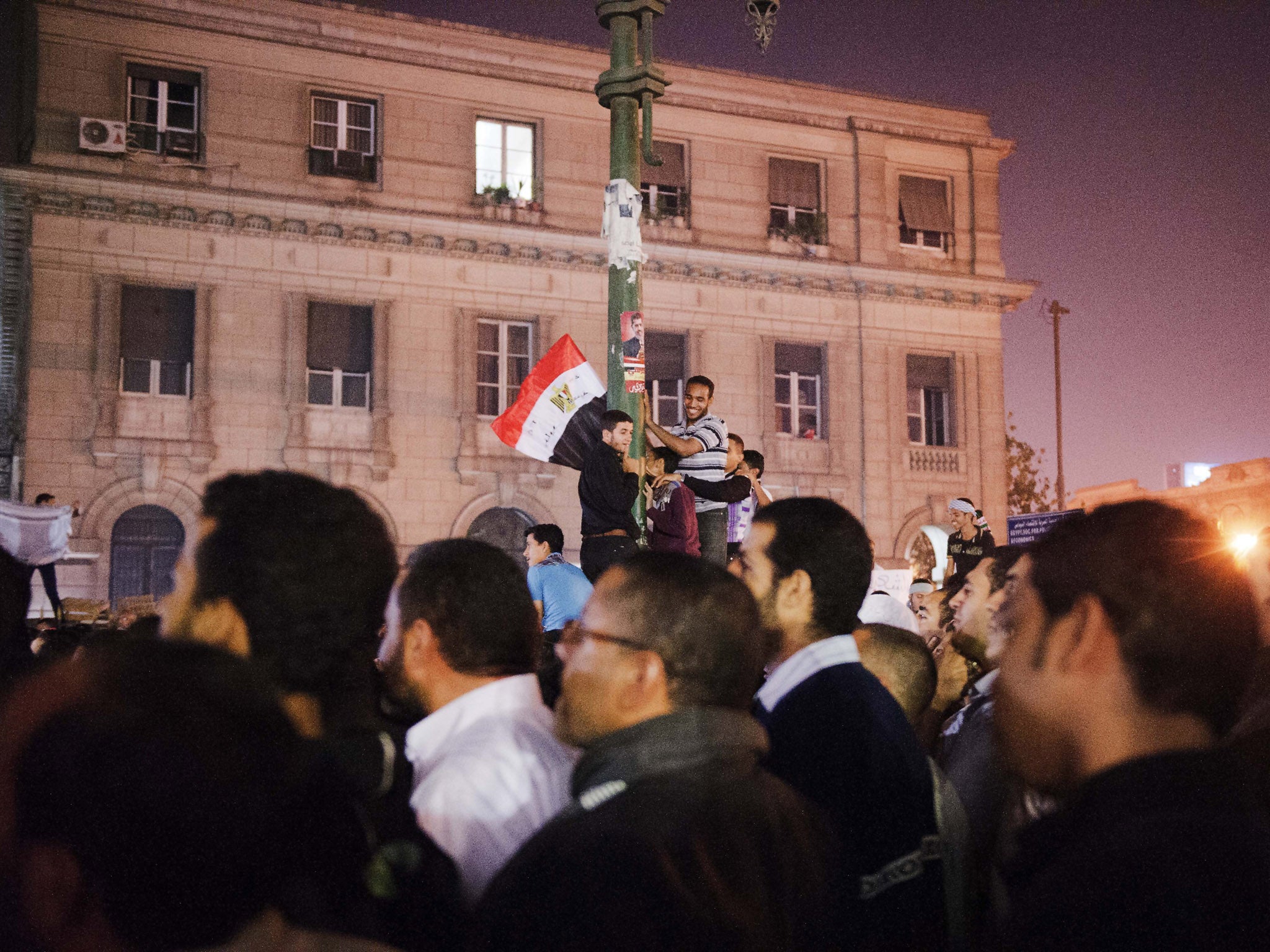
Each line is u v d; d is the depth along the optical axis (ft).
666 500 22.35
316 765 5.18
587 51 79.92
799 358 84.94
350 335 72.95
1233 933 4.42
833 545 9.52
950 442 88.53
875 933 8.02
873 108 88.94
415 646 8.61
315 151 72.84
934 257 90.02
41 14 66.39
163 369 68.59
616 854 5.96
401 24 74.90
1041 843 5.26
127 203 67.10
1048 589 5.43
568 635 7.79
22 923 3.84
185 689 3.90
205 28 69.72
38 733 3.72
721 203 83.46
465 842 7.51
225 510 7.06
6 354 68.69
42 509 36.22
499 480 74.69
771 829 6.55
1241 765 5.10
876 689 9.11
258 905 3.91
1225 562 5.27
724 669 7.07
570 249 77.20
